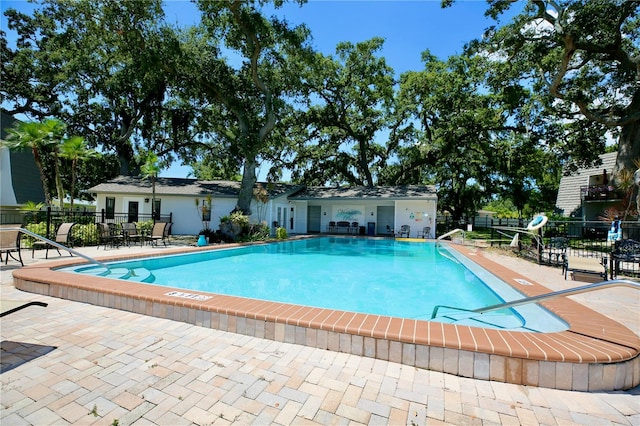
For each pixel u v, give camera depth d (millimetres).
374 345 2955
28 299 4746
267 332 3377
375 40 21672
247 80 19094
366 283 7812
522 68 18266
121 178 20969
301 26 17031
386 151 28141
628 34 17156
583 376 2463
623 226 13188
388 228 22391
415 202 19562
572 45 15062
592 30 14531
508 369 2564
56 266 6281
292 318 3305
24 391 2322
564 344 2699
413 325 3127
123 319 3926
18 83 21891
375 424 2020
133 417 2051
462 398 2342
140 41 16250
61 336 3371
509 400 2324
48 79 21969
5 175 16031
